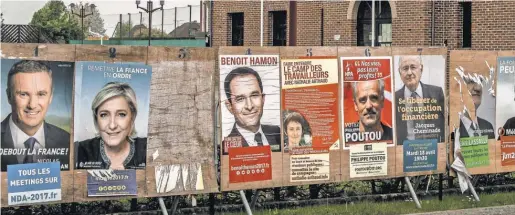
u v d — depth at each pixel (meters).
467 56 14.69
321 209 13.48
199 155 12.42
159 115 12.02
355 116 13.73
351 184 15.24
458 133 14.62
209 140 12.49
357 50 13.71
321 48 13.34
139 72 11.80
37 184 11.18
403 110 14.23
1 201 10.96
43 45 11.10
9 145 10.95
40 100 11.10
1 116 10.88
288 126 13.09
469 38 32.16
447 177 15.58
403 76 14.20
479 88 14.84
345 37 35.91
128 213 12.41
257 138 12.81
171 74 12.09
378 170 14.01
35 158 11.13
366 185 15.30
